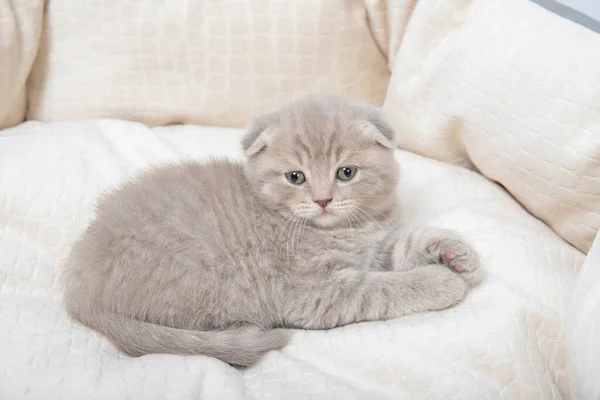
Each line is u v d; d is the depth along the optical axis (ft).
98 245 1.54
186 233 1.55
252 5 2.01
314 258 1.60
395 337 1.47
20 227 1.67
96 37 2.02
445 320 1.49
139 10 2.01
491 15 1.79
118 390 1.37
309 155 1.58
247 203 1.62
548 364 1.48
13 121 2.03
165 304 1.53
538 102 1.67
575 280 1.54
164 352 1.48
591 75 1.61
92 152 1.85
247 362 1.49
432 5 1.90
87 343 1.47
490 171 1.82
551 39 1.69
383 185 1.63
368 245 1.64
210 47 2.03
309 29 2.03
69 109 2.05
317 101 1.70
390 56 2.06
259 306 1.58
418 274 1.55
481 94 1.77
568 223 1.69
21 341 1.44
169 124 2.13
